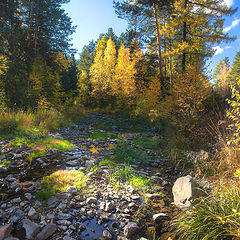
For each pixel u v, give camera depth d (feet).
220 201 8.05
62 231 7.93
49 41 59.36
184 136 22.04
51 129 30.78
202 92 26.86
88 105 91.86
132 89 61.82
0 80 31.55
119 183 13.25
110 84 82.12
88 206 9.99
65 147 21.16
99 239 7.64
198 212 7.88
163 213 9.68
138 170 16.31
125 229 8.13
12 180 12.26
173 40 49.01
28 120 27.14
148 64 61.52
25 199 10.11
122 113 59.98
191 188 10.40
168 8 44.98
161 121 37.58
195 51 42.24
